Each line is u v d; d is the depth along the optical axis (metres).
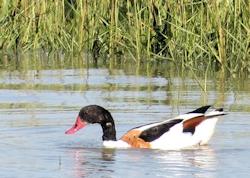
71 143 12.51
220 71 18.58
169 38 19.80
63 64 19.98
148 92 16.03
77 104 14.91
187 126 12.39
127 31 20.86
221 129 13.08
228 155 11.62
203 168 10.92
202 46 19.00
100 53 21.17
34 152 11.86
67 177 10.57
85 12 21.08
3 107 14.73
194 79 17.58
